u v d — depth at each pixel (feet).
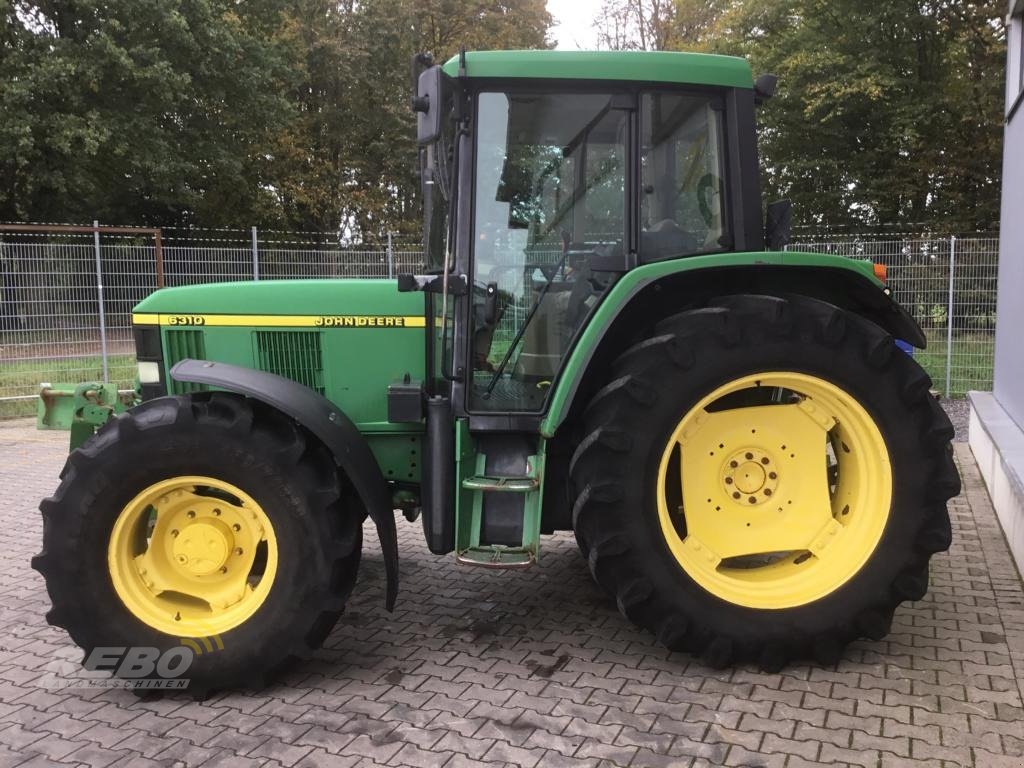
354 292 11.17
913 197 63.72
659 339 9.43
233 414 9.37
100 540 9.25
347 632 11.12
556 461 10.50
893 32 62.85
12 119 54.24
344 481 9.85
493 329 10.38
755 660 9.71
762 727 8.39
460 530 9.74
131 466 9.21
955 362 30.83
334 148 84.07
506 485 9.62
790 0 63.72
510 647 10.56
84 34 59.00
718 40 68.13
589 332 9.64
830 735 8.21
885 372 9.66
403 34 79.77
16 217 63.31
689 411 9.44
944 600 11.80
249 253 33.60
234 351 11.29
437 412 10.16
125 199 70.64
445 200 10.37
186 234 66.18
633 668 9.86
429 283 10.03
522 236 10.30
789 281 10.30
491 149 10.12
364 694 9.30
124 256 31.35
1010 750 7.89
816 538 10.14
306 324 11.14
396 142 83.05
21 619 11.84
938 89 62.08
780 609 9.62
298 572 9.28
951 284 30.60
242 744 8.27
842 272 9.93
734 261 9.52
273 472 9.22
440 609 11.95
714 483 10.18
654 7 76.89
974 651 10.12
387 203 81.35
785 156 64.85
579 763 7.79
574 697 9.12
